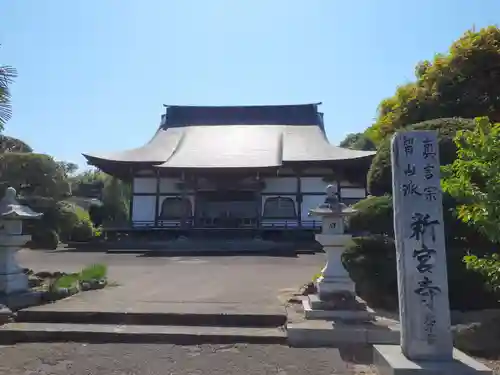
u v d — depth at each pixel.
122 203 37.72
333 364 5.31
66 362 5.45
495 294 7.58
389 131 15.51
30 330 6.47
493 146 5.22
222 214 30.72
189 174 28.42
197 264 16.20
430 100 14.68
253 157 29.31
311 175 29.09
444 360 4.40
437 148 4.87
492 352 5.95
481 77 14.37
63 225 25.17
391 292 8.14
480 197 5.29
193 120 36.31
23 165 25.38
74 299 8.36
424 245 4.64
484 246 7.89
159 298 8.52
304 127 34.34
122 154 29.86
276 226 28.38
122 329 6.56
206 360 5.48
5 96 6.00
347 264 8.57
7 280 8.10
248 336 6.23
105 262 16.89
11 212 8.23
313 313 6.68
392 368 4.23
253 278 11.98
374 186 9.55
